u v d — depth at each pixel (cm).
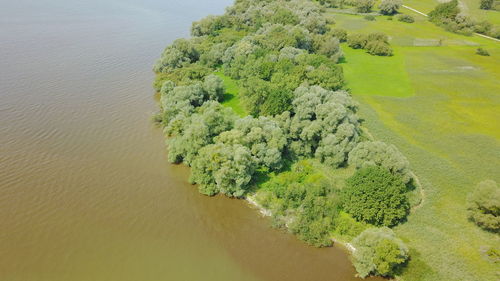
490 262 5766
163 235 6506
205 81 10538
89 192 7356
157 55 14400
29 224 6550
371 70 12988
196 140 7888
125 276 5756
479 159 8144
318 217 6662
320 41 13762
